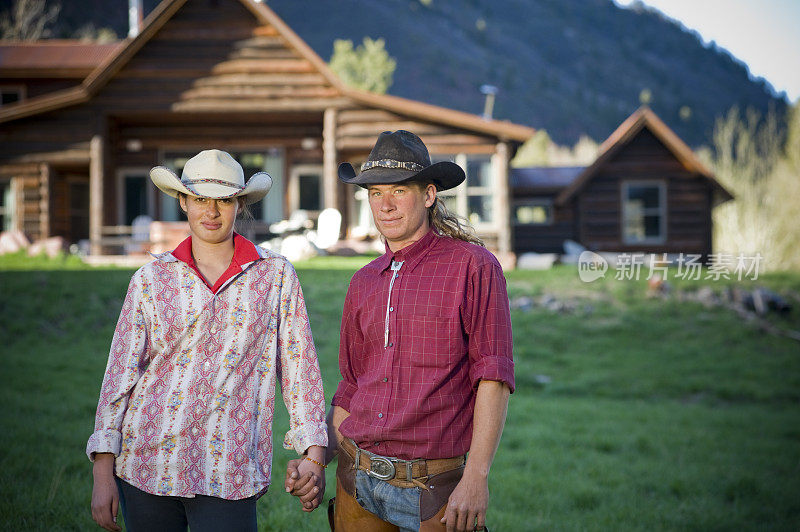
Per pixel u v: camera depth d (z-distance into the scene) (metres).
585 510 5.29
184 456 2.58
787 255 34.38
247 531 2.63
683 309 14.65
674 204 21.95
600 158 21.31
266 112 18.05
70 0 91.19
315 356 2.84
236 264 2.72
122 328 2.64
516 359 11.59
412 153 2.78
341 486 2.87
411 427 2.65
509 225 18.22
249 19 17.95
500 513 4.96
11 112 17.67
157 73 17.94
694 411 9.53
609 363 11.72
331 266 14.87
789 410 10.08
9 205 18.55
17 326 10.53
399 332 2.72
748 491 6.04
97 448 2.52
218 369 2.63
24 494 4.58
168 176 2.66
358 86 41.78
